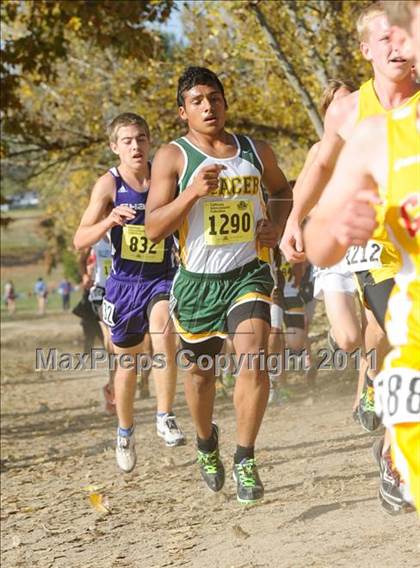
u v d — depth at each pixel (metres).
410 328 5.61
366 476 12.00
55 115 38.75
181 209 10.18
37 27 31.50
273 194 11.19
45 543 11.32
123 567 9.77
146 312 13.95
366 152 5.59
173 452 16.34
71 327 70.69
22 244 163.38
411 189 5.49
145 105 34.94
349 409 18.28
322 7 31.34
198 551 9.80
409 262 5.63
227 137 10.84
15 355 50.19
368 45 8.91
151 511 12.12
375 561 8.25
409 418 5.50
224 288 10.71
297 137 35.72
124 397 13.80
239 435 10.66
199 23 33.91
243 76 35.22
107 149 40.06
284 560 8.79
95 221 14.09
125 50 31.38
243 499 10.63
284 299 19.64
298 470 13.07
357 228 5.25
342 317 13.12
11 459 17.88
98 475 15.20
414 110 5.57
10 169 41.84
